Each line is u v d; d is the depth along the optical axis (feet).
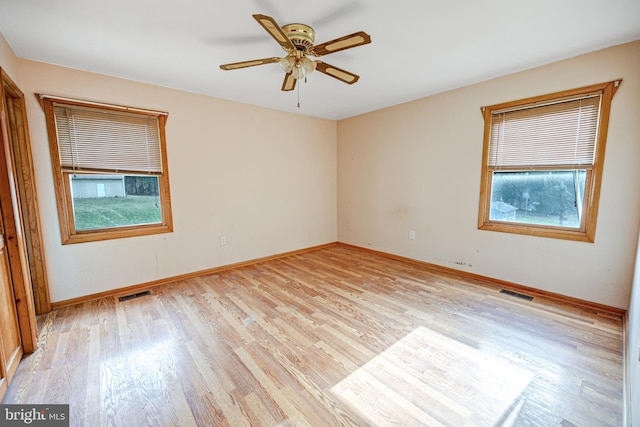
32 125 8.13
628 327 6.79
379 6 5.78
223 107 11.89
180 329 7.45
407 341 6.82
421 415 4.69
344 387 5.34
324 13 6.02
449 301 9.01
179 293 9.83
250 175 13.01
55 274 8.70
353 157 15.60
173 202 10.86
